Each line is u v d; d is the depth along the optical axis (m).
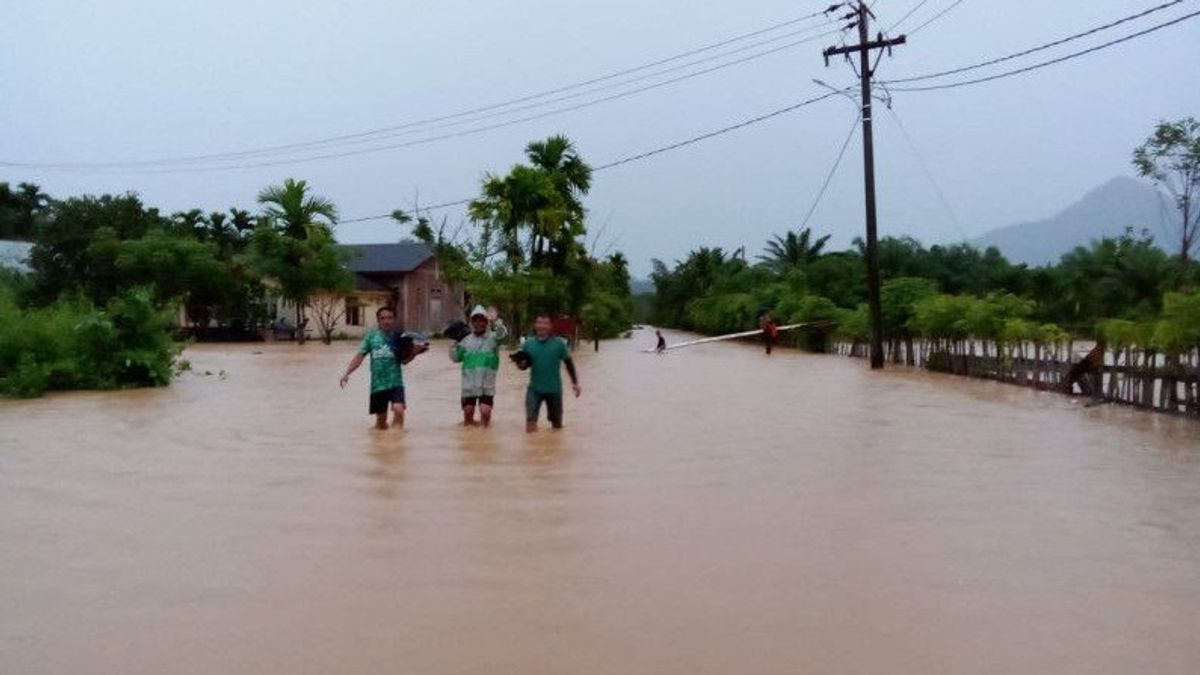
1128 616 5.53
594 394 19.44
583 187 41.81
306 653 4.96
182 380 22.38
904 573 6.35
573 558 6.68
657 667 4.78
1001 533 7.43
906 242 61.06
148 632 5.27
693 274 85.81
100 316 20.33
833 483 9.47
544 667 4.78
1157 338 15.08
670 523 7.73
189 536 7.32
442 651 4.98
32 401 17.62
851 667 4.79
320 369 26.70
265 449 11.62
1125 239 52.44
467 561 6.61
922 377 25.17
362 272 57.75
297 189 49.53
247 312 50.47
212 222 62.19
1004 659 4.89
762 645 5.07
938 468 10.35
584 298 42.75
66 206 48.38
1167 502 8.59
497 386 20.81
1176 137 33.34
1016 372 22.08
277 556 6.75
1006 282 56.31
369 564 6.55
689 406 16.95
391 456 11.10
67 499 8.67
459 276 40.69
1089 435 13.08
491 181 39.25
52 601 5.79
